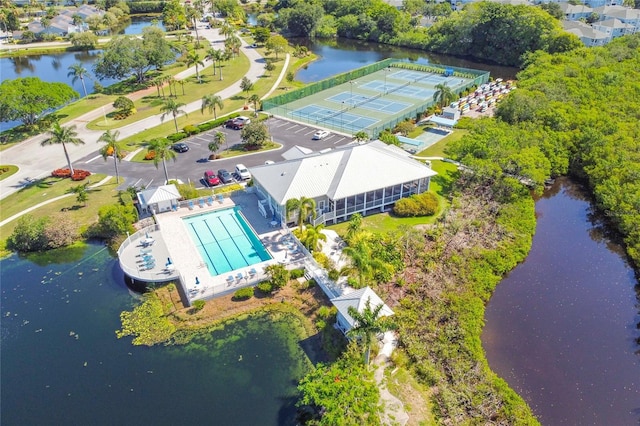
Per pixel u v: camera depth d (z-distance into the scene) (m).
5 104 84.06
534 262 54.34
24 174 72.56
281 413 36.16
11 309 47.31
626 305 48.06
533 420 35.06
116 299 48.31
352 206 59.53
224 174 69.62
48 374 40.06
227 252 54.09
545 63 111.56
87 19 180.50
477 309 45.19
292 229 57.31
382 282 47.38
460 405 35.84
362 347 38.06
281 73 129.62
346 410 33.00
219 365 40.44
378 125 89.81
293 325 44.38
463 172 67.38
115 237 56.44
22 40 170.38
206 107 93.44
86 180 70.19
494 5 149.75
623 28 155.75
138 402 37.38
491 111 96.75
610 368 40.97
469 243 54.47
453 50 160.12
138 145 82.44
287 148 80.75
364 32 184.00
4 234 58.31
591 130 73.12
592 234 59.91
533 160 64.06
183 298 47.47
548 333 44.47
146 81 119.50
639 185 61.22
